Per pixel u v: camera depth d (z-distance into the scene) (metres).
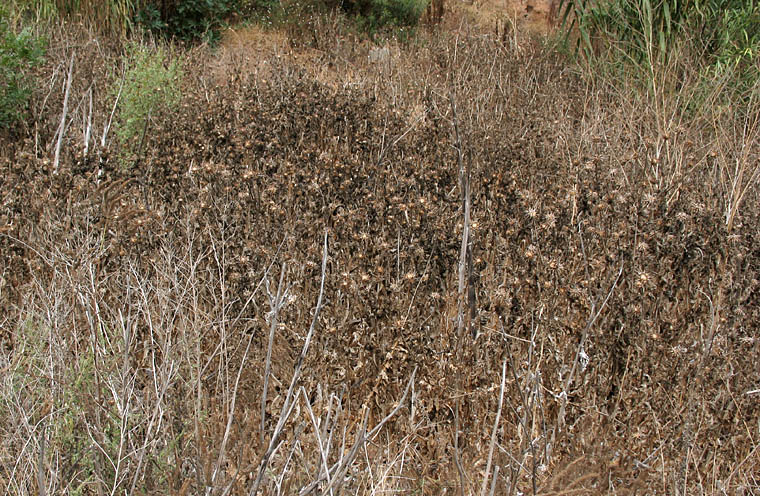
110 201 3.63
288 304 2.91
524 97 6.30
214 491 2.17
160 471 2.31
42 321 2.94
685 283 3.37
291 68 6.32
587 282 3.05
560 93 6.32
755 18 6.14
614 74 6.59
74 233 3.45
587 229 3.52
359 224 3.60
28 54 5.20
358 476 2.44
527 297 3.22
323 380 2.82
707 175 4.50
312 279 3.09
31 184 3.87
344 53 7.48
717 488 2.58
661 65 5.95
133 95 5.13
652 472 2.55
